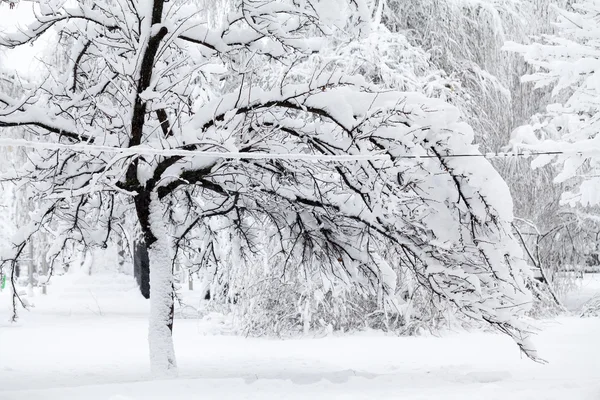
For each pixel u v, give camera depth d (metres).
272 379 10.17
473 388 9.13
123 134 12.41
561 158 15.73
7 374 12.78
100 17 12.34
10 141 7.50
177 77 12.92
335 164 11.73
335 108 11.34
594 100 17.17
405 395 8.41
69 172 12.15
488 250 11.59
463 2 23.80
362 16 12.53
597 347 17.14
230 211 14.25
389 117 11.20
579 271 26.89
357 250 13.59
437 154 11.25
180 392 8.96
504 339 19.80
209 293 25.77
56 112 12.41
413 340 19.91
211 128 11.33
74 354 16.47
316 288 20.84
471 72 23.64
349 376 11.11
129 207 14.64
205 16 20.44
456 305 12.15
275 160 12.09
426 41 23.73
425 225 11.95
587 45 17.55
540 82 17.67
